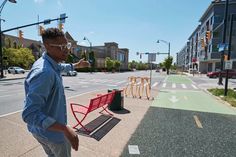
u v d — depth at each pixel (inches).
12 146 160.6
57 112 76.0
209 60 1916.8
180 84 824.9
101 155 151.9
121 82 888.3
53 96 73.4
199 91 582.2
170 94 508.1
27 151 152.4
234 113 303.4
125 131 206.8
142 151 161.2
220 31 1727.4
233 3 1704.0
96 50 3595.0
